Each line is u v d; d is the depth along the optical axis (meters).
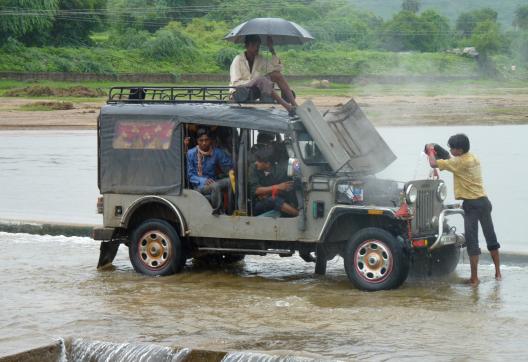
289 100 16.31
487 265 16.72
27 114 74.81
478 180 14.81
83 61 129.38
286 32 15.90
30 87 102.75
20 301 13.66
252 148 15.15
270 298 13.73
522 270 16.09
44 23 135.88
